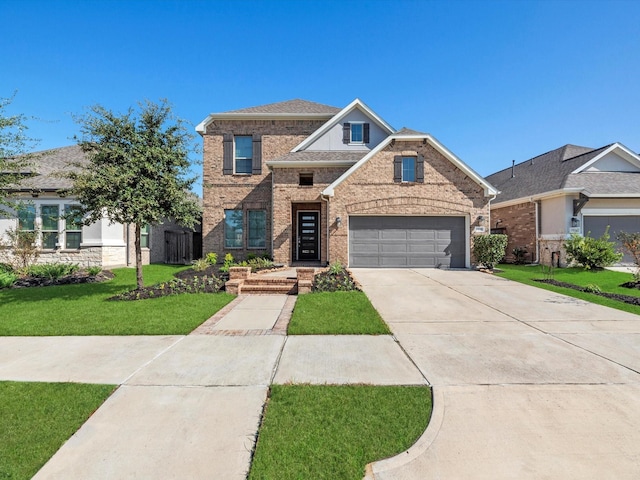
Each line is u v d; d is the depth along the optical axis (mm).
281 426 3115
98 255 15086
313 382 3992
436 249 14875
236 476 2545
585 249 13805
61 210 14977
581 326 6336
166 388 3859
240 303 8445
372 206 14680
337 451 2797
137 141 8938
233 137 17781
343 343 5414
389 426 3125
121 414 3336
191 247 18969
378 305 8039
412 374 4219
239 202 17531
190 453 2785
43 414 3318
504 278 11984
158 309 7555
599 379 4070
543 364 4523
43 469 2619
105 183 8312
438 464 2660
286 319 6922
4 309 7641
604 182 16031
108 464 2666
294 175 16031
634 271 13602
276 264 14727
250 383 3982
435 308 7750
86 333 5883
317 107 19203
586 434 3016
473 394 3703
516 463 2666
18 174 11070
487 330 6102
